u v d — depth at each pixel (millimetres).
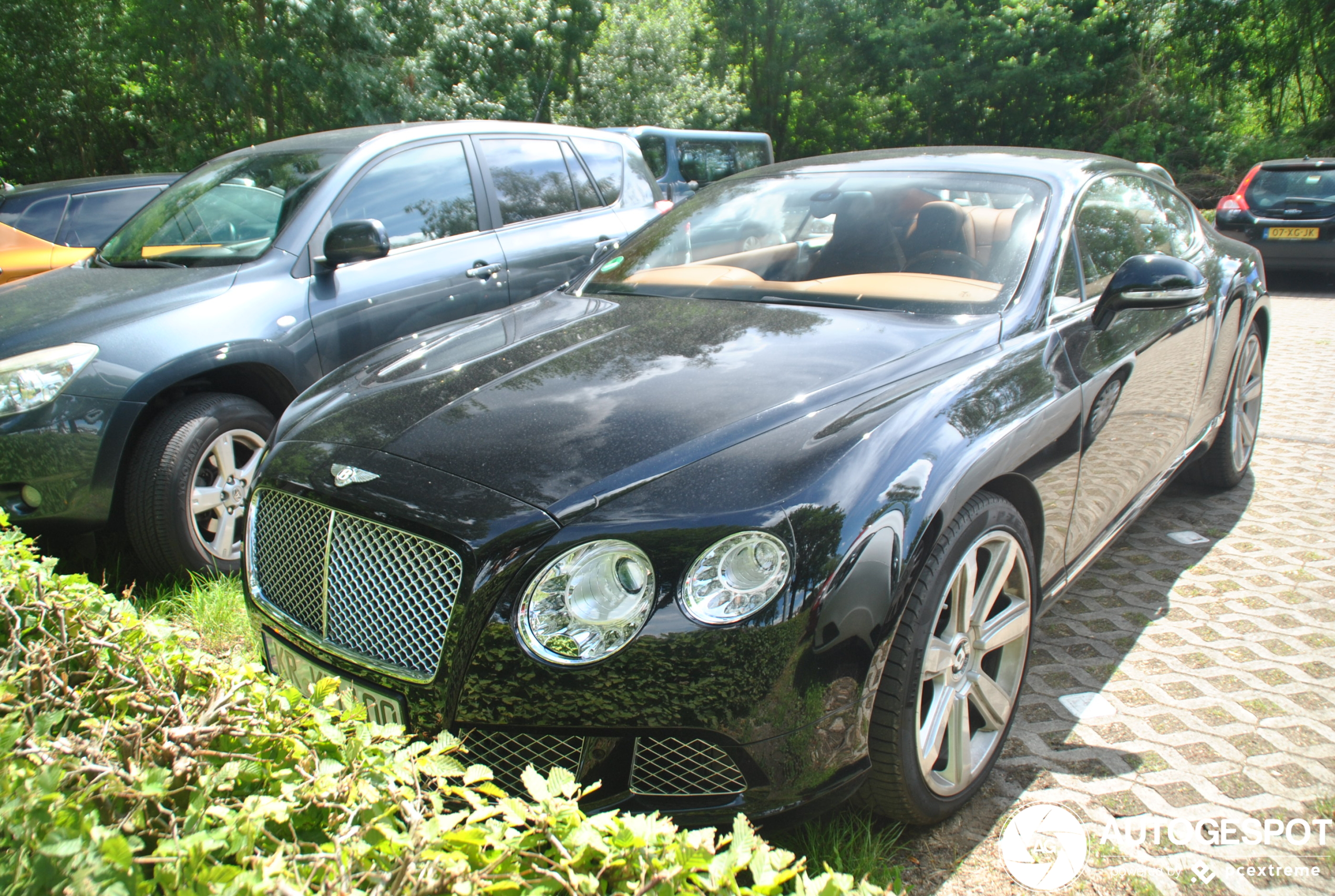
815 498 1812
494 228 4746
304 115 15102
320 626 2031
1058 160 3271
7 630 1692
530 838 1084
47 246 6410
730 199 3510
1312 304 10250
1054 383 2463
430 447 2029
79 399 3121
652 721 1720
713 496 1800
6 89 20016
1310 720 2572
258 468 2314
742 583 1725
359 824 1132
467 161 4762
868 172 3338
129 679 1396
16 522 3135
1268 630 3092
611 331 2646
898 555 1838
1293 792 2271
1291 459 4848
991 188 3059
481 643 1767
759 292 2914
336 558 1987
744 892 1028
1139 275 2770
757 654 1706
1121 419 2881
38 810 982
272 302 3666
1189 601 3311
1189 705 2658
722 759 1759
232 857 1052
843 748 1804
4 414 3035
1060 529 2590
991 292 2697
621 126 22375
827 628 1741
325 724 1293
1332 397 6043
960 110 32344
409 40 16250
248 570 2254
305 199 4027
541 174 5168
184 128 16734
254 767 1202
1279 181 11656
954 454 2025
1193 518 4105
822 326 2564
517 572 1765
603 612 1732
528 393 2227
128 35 16141
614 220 5453
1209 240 4102
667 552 1738
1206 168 29734
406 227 4344
